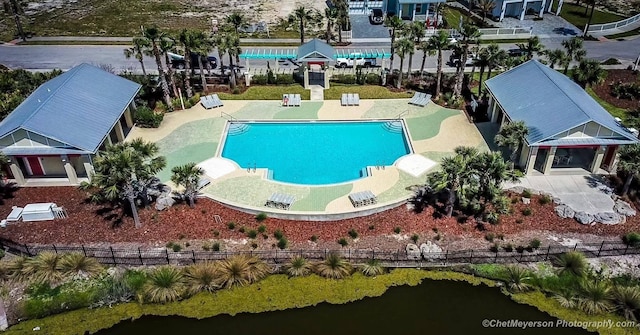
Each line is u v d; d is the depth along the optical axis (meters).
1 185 40.44
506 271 33.81
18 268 32.62
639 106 53.97
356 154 46.28
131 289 32.06
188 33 50.59
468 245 35.50
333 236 36.19
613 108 53.78
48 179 41.56
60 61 66.44
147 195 38.75
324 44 57.44
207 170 42.66
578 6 90.50
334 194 39.72
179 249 34.75
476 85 58.31
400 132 49.81
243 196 39.34
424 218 37.53
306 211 37.56
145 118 49.00
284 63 65.50
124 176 32.50
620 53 68.56
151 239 35.62
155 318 30.80
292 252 34.69
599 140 39.97
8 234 35.97
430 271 34.03
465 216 37.69
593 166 41.88
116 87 47.44
